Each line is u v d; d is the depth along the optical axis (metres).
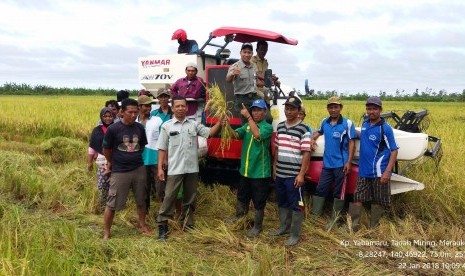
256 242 5.18
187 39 7.79
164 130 5.42
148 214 6.16
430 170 6.91
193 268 4.31
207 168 7.33
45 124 14.79
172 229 5.61
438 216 5.82
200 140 6.71
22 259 3.83
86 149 10.55
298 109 5.20
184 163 5.34
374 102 5.28
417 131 6.63
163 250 4.62
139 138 5.39
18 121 15.21
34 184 6.80
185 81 6.88
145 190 5.53
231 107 6.46
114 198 5.22
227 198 6.71
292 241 5.09
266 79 6.84
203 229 5.38
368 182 5.48
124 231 5.59
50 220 5.73
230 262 4.52
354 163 5.87
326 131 5.72
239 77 5.90
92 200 6.32
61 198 6.57
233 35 7.29
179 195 5.91
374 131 5.35
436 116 20.67
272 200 6.78
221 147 6.36
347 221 5.35
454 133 10.98
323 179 5.77
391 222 5.68
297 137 5.11
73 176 7.61
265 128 5.27
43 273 3.80
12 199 6.67
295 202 5.09
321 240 5.19
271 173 5.75
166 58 7.59
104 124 6.29
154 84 7.83
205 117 6.91
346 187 5.87
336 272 4.38
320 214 5.93
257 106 5.25
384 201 5.42
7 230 4.66
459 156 7.88
